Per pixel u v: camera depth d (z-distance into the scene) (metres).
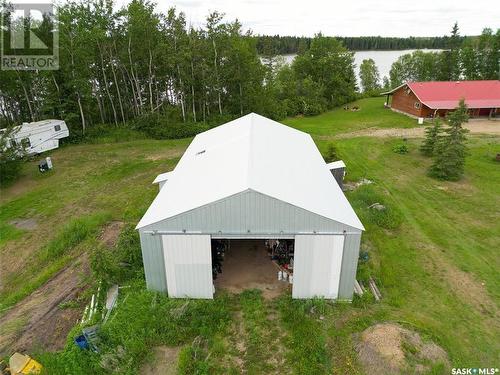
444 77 62.97
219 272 15.05
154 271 13.27
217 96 42.38
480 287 14.29
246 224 12.71
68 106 36.75
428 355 10.73
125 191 23.88
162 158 30.30
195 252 12.95
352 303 13.29
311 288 13.33
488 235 18.00
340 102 57.69
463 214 20.14
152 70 40.66
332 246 12.75
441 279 14.73
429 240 17.56
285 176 14.87
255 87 43.06
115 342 11.39
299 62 59.31
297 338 11.59
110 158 30.61
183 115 39.94
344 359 10.84
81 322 12.26
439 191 23.09
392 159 29.06
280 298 13.52
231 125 23.77
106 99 41.12
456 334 11.96
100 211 21.11
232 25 40.12
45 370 10.56
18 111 39.03
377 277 14.73
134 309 12.53
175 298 13.58
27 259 17.03
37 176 26.94
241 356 11.09
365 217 19.08
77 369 10.50
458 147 24.31
